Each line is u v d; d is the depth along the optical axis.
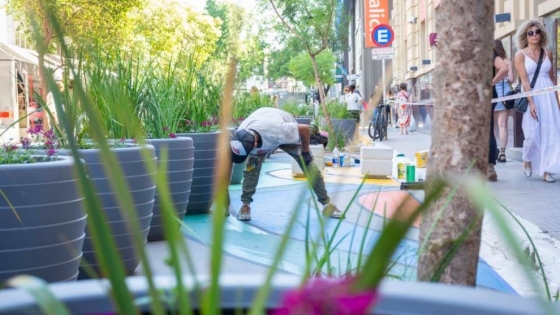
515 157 12.39
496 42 9.89
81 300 1.17
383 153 10.75
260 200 8.72
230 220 7.14
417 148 17.81
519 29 9.14
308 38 19.19
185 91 8.04
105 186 4.49
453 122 2.33
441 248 2.22
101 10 20.30
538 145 9.00
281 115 7.23
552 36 13.20
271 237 6.14
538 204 6.91
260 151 7.07
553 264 4.54
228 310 1.20
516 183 8.70
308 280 1.07
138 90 6.88
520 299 1.09
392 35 17.09
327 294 0.76
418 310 1.11
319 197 6.88
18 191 3.30
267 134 6.95
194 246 5.61
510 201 7.19
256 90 15.96
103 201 4.50
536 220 6.03
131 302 0.88
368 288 0.76
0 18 30.22
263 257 5.28
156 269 4.92
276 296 1.19
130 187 4.64
